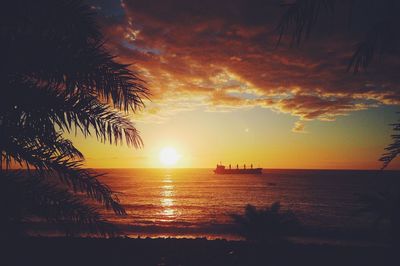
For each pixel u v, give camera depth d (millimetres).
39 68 3002
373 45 2021
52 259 7148
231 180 152500
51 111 3045
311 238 24234
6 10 2920
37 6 3043
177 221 34062
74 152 3305
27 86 2977
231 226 30328
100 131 3330
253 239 13773
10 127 2912
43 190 2908
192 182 133000
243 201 60594
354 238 24531
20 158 2926
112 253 8742
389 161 2213
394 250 8945
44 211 2867
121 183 123250
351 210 48375
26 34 3033
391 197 7078
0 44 2896
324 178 173750
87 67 3104
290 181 142125
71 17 3176
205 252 10539
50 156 3092
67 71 3037
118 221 32875
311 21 1829
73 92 3113
